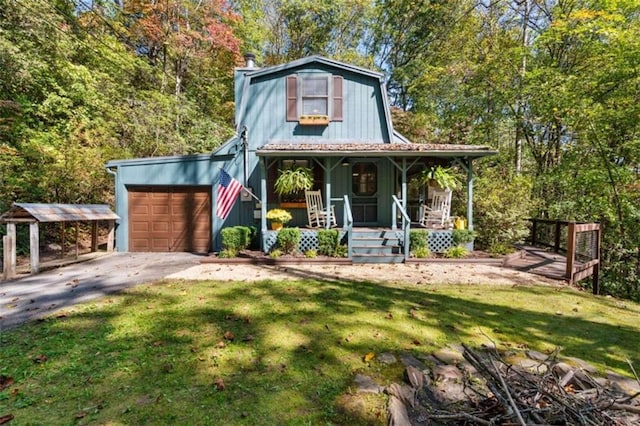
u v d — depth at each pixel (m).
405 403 2.54
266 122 10.20
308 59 10.05
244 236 8.77
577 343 3.65
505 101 13.40
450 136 14.97
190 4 15.81
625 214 9.89
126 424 2.22
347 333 3.75
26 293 5.23
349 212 8.01
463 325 4.06
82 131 11.19
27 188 9.58
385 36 21.91
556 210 11.27
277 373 2.90
